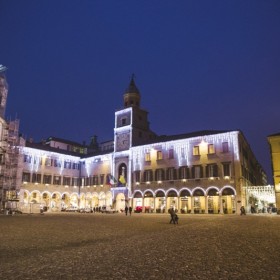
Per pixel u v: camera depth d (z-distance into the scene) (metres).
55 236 15.11
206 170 56.16
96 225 23.16
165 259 8.50
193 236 14.48
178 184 58.94
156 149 63.50
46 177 71.25
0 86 54.16
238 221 27.19
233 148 54.19
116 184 69.31
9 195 53.19
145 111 74.31
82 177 77.62
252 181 70.56
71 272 6.98
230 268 7.34
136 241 12.66
